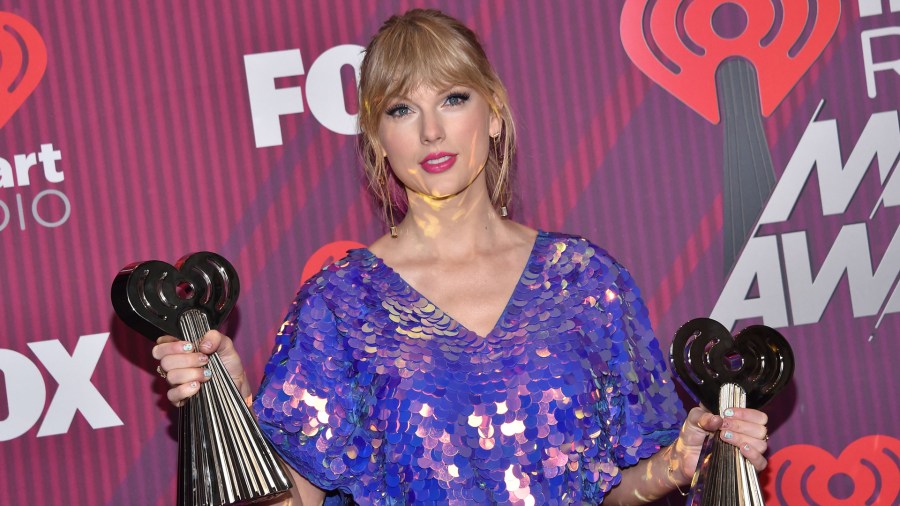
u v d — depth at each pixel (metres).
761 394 1.51
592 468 1.54
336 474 1.54
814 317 2.23
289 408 1.54
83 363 2.22
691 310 2.24
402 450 1.50
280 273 2.23
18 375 2.21
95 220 2.21
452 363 1.52
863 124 2.24
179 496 1.45
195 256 1.50
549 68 2.24
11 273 2.21
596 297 1.60
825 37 2.24
